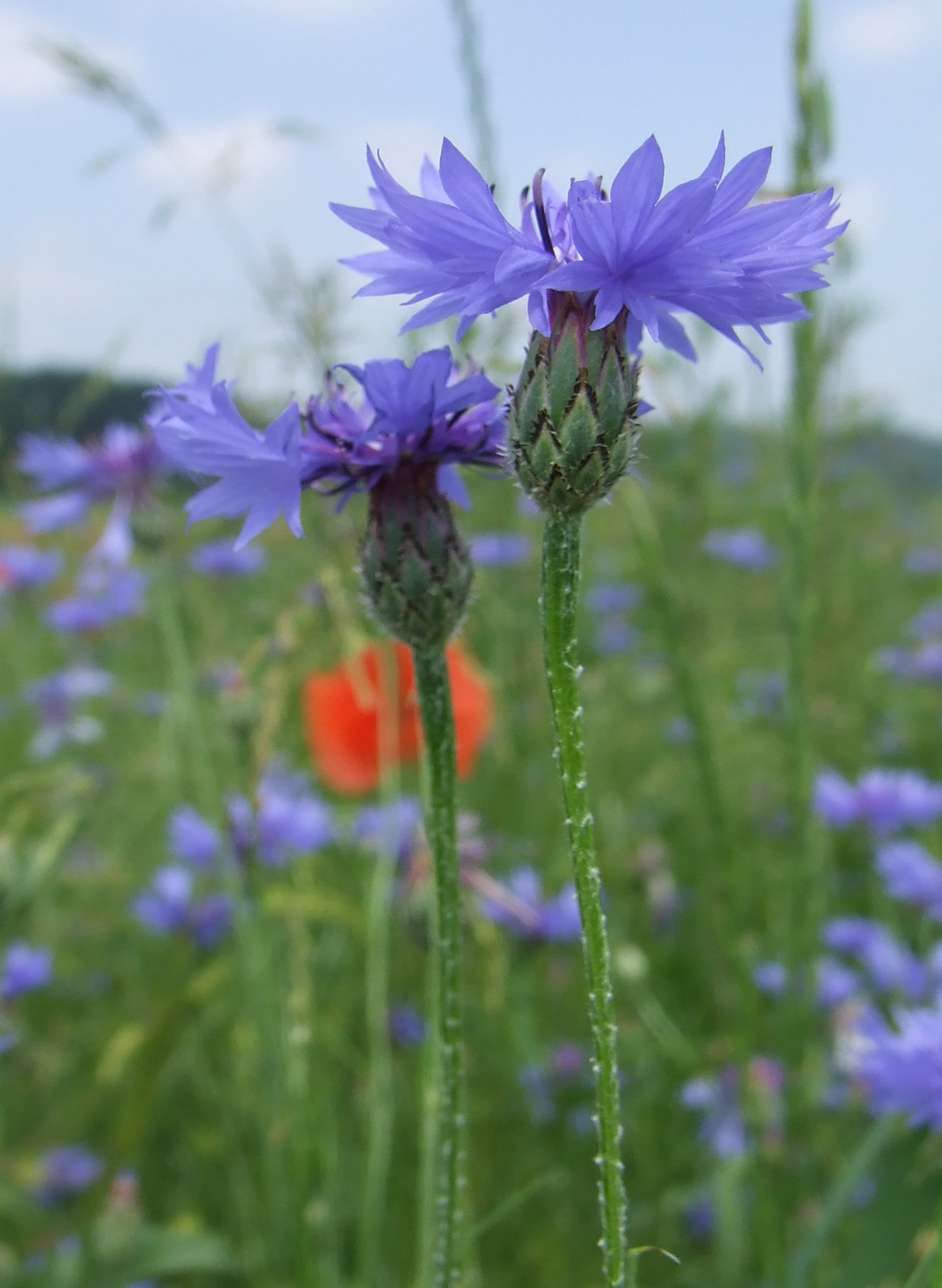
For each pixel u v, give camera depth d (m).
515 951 0.29
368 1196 0.21
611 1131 0.11
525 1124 0.30
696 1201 0.28
